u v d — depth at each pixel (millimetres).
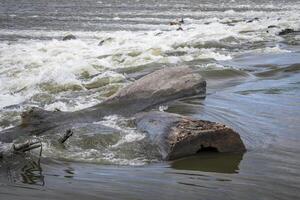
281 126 23672
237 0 180500
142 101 26797
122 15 109188
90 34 69250
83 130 22359
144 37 60188
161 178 17188
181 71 30000
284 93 30625
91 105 28094
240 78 35719
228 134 20109
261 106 27391
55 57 44375
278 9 130250
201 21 91125
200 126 20531
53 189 15953
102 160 19281
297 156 19641
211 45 54750
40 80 34312
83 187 16172
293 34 66938
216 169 18172
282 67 39219
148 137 21234
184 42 55562
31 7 127938
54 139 21406
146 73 38500
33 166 18422
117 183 16609
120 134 21922
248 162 18969
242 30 70125
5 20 90625
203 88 29906
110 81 34906
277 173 17766
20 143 20688
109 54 47094
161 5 149375
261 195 15781
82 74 38531
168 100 27844
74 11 118312
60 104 28266
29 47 51625
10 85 34312
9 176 17312
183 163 18844
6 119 25156
